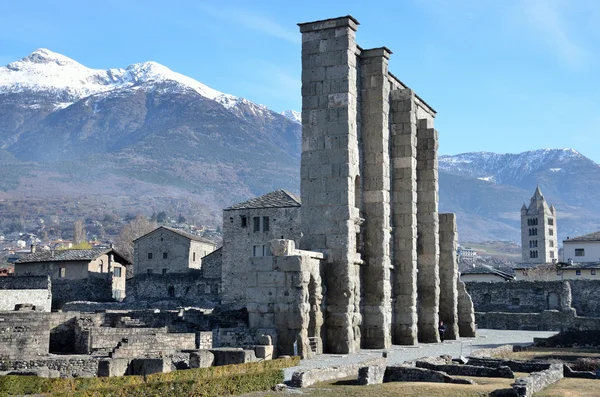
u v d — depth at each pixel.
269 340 40.97
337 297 46.69
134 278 114.69
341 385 31.86
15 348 40.56
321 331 45.72
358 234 51.03
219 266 113.38
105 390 26.67
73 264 111.75
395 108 55.97
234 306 89.31
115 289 116.94
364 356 43.94
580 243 140.38
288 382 32.16
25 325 41.06
